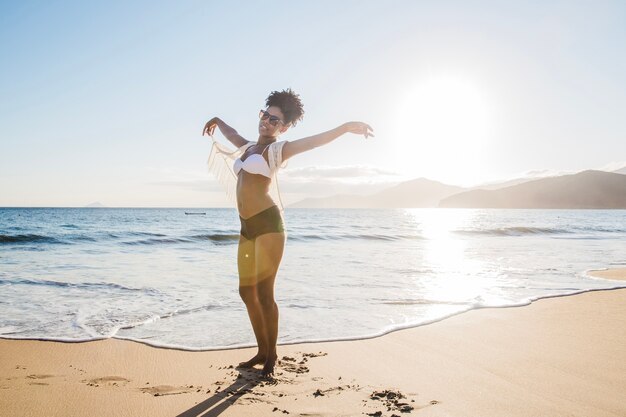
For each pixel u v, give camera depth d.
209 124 4.12
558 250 15.84
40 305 6.03
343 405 2.87
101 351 4.09
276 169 3.31
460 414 2.77
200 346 4.27
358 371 3.58
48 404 2.88
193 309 5.82
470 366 3.73
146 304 6.10
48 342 4.36
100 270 9.71
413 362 3.83
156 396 3.03
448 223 47.69
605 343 4.45
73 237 19.75
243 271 3.60
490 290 7.43
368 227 34.25
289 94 3.48
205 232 24.83
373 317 5.46
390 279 8.47
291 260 11.80
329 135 3.10
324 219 60.19
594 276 9.33
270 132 3.47
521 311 5.88
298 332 4.77
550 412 2.83
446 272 9.56
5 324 5.04
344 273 9.23
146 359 3.87
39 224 36.22
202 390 3.14
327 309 5.88
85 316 5.43
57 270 9.66
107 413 2.75
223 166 3.94
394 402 2.93
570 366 3.75
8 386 3.20
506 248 16.62
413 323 5.16
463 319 5.42
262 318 3.68
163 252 14.51
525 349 4.23
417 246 17.41
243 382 3.29
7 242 17.88
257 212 3.36
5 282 7.90
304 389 3.16
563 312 5.85
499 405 2.92
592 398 3.07
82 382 3.30
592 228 35.25
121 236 20.55
